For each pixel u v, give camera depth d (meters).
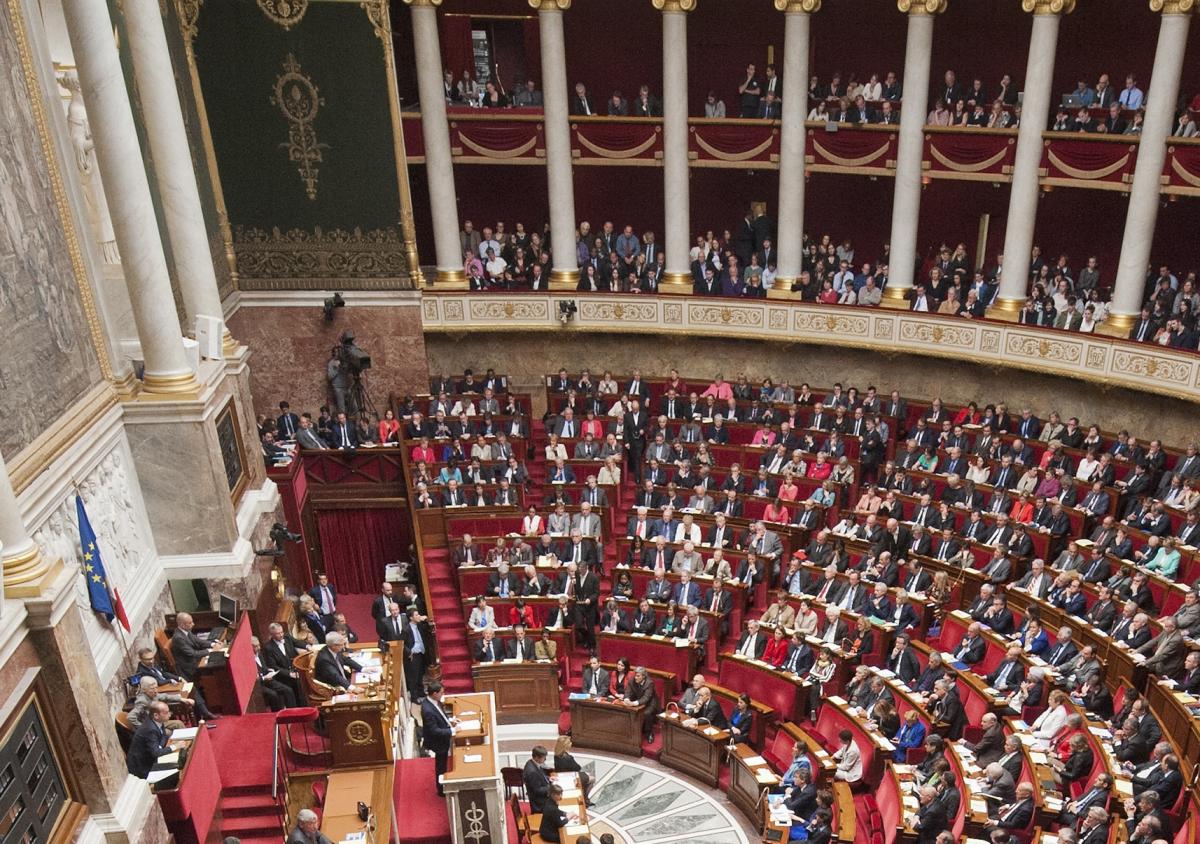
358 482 21.11
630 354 23.89
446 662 18.28
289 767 12.12
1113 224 22.38
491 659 17.50
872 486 18.89
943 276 21.70
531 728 17.34
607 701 16.39
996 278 22.25
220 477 14.15
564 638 17.72
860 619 15.84
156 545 14.18
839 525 18.22
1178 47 18.06
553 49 21.81
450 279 23.23
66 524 11.30
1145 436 19.77
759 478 19.66
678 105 22.08
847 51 24.05
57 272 11.99
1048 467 18.16
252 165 21.33
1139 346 18.80
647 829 14.72
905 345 21.58
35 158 11.56
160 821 9.50
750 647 16.53
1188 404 19.05
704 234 26.06
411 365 23.02
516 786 13.76
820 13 23.88
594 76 25.27
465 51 25.11
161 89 14.98
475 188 25.88
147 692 11.13
